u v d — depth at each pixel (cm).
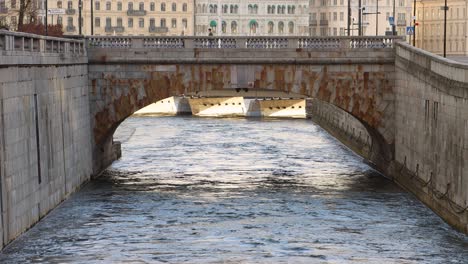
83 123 9019
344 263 6088
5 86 6319
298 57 9331
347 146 12356
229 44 9331
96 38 9306
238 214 7575
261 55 9325
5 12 16475
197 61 9288
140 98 9344
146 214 7556
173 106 18362
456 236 6812
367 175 9681
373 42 9362
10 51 6406
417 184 8288
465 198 6788
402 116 9025
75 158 8600
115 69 9312
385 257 6247
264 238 6756
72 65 8525
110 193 8506
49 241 6612
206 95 17012
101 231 6938
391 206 7931
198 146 12306
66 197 8181
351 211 7712
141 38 9300
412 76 8556
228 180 9275
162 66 9312
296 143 12794
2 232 6241
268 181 9238
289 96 16400
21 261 6075
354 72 9369
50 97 7644
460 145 6912
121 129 14688
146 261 6125
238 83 9350
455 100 7062
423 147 8125
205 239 6725
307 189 8769
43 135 7375
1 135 6200
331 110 14138
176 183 9069
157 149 11919
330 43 9356
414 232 6944
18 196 6619
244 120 16800
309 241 6669
